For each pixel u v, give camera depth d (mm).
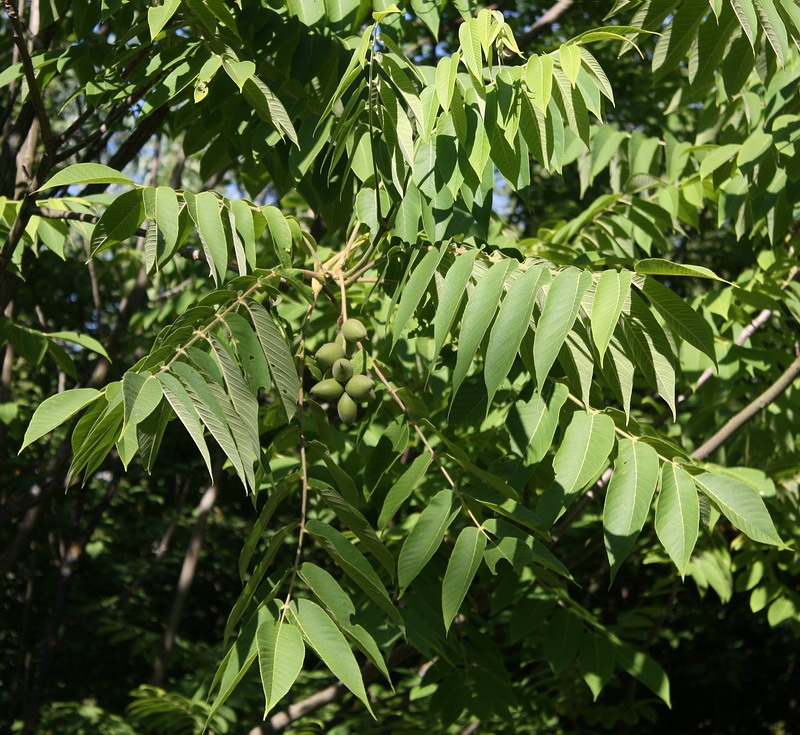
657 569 7527
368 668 3162
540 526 1819
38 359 3141
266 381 1806
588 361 1951
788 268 3316
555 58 1978
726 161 2893
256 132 2539
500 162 2111
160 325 4902
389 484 2451
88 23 2875
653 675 2736
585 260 2990
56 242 2850
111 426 1619
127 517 9703
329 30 2697
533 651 3895
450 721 2787
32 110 2965
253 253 2021
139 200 1967
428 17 2766
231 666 1599
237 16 2641
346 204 2742
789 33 2389
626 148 3467
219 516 10109
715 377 3562
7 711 7691
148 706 4066
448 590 1838
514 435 1994
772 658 9750
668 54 2611
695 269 1727
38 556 8000
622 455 1866
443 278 2180
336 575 5254
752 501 1773
